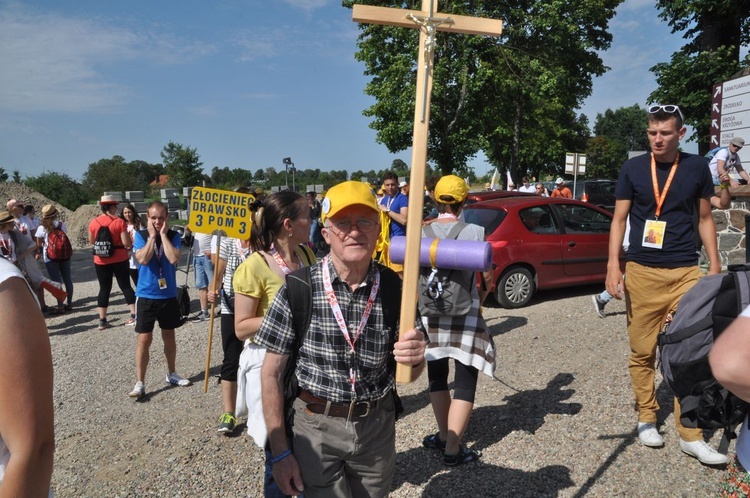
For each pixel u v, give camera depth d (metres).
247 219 4.27
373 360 1.88
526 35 23.27
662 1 16.77
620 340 5.44
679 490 2.92
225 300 3.92
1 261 1.17
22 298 1.14
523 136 31.27
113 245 7.72
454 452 3.25
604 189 18.33
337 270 1.90
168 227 4.98
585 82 26.77
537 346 5.47
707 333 2.00
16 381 1.08
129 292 7.95
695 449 3.16
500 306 7.39
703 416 1.93
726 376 1.32
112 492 3.30
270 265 2.87
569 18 22.84
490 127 24.86
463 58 22.36
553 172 45.75
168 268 4.94
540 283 7.34
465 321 3.19
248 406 2.78
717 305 1.83
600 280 7.78
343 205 1.74
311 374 1.89
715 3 14.93
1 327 1.09
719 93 9.23
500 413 3.97
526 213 7.35
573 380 4.47
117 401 4.91
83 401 4.97
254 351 2.79
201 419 4.32
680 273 3.18
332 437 1.88
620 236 3.41
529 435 3.62
